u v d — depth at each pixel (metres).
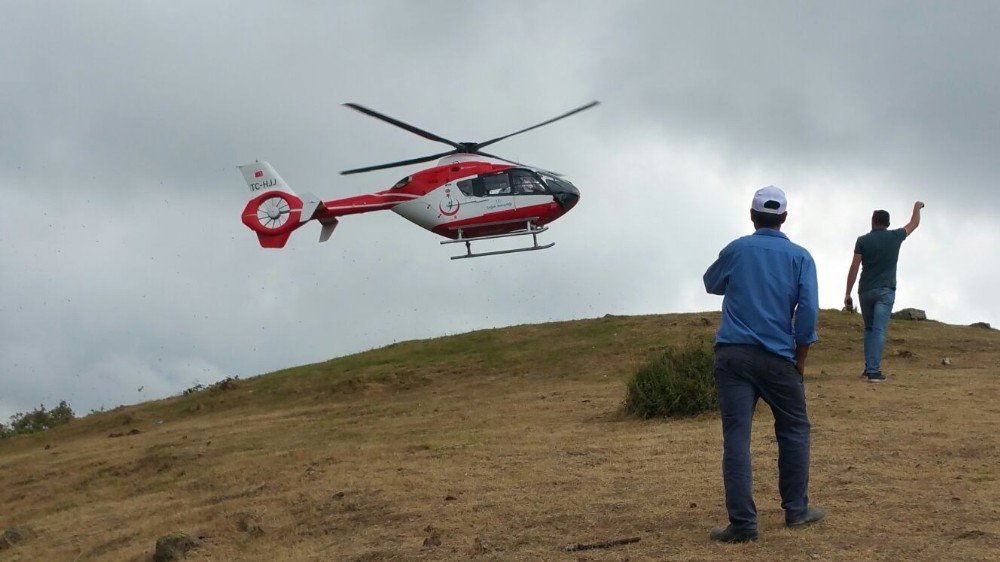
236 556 8.48
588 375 17.98
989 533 6.46
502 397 16.50
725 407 6.71
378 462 11.20
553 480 9.20
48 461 16.83
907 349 17.30
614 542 6.94
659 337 19.88
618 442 10.80
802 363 6.70
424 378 19.64
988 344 17.45
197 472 13.09
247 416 18.91
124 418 20.95
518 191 21.86
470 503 8.70
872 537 6.52
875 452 9.09
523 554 6.97
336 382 20.61
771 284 6.66
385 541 7.91
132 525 10.60
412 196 22.42
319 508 9.45
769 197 6.85
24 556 10.22
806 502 6.93
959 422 10.22
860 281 13.75
